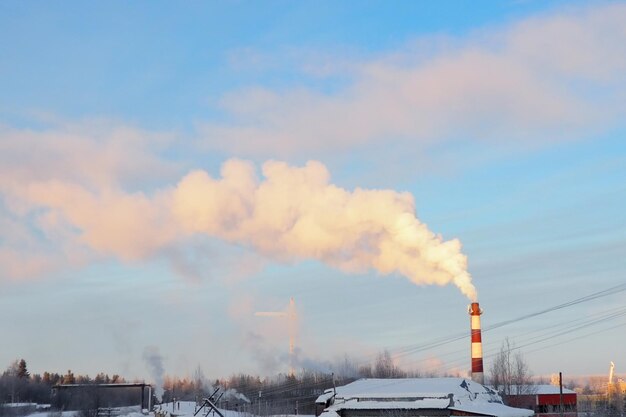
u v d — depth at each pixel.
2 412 181.50
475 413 93.69
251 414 145.25
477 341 118.44
